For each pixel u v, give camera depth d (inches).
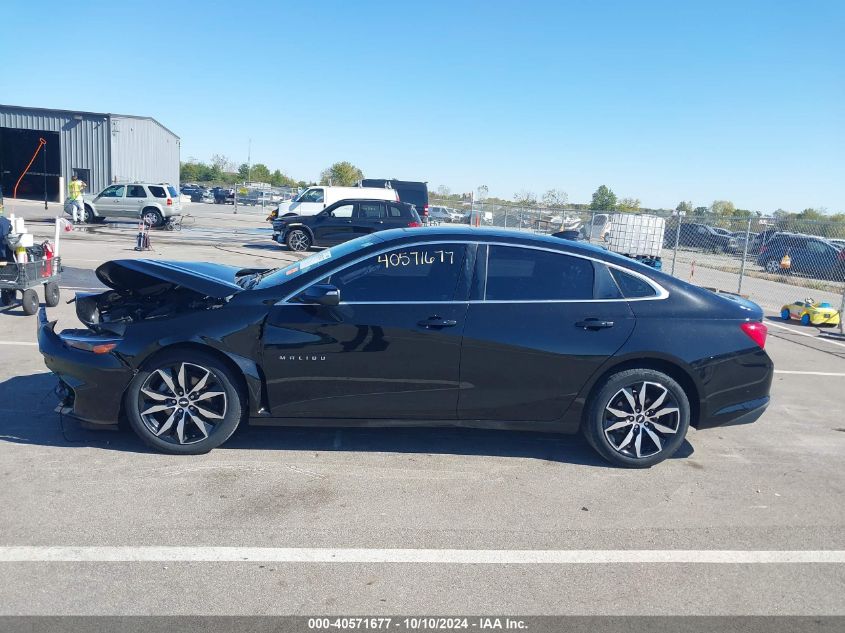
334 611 118.0
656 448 184.5
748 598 126.7
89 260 563.2
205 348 176.9
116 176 1343.5
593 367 179.8
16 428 193.5
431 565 133.5
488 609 120.3
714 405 185.6
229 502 155.6
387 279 180.5
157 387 178.2
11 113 1289.4
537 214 917.2
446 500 161.6
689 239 1107.3
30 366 254.4
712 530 152.3
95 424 179.0
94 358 174.4
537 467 183.8
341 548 138.2
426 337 176.2
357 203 769.6
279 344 175.0
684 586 129.9
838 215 1301.7
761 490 175.0
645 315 181.6
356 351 175.9
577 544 143.9
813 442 213.3
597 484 174.7
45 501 151.9
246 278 207.5
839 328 446.3
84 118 1315.2
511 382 179.5
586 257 184.9
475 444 198.7
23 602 116.6
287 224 758.5
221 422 178.4
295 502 157.2
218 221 1261.1
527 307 179.3
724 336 183.2
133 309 210.4
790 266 854.5
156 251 668.1
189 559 131.9
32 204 1347.2
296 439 195.3
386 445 194.5
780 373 308.7
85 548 133.9
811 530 154.0
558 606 122.0
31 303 342.3
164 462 175.5
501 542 143.3
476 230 189.3
